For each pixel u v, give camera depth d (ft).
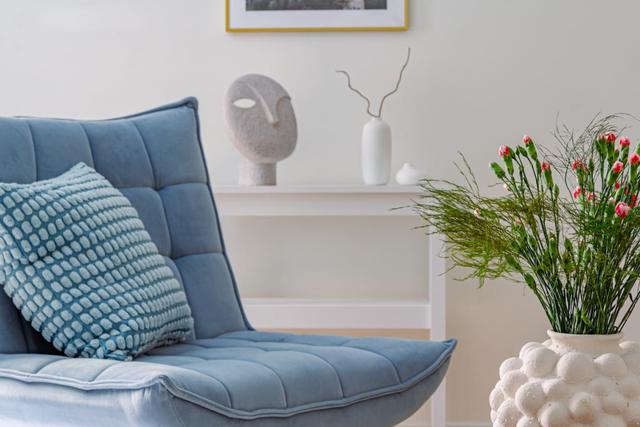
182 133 8.22
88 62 11.33
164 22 11.25
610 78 10.99
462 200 5.44
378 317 9.97
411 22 11.06
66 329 6.27
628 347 5.23
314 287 11.30
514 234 5.24
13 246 6.31
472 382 11.11
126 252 6.76
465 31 11.03
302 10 11.07
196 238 7.99
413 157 11.11
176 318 7.00
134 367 5.30
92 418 5.24
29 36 11.34
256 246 11.34
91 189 6.93
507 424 5.15
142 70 11.30
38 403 5.45
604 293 5.13
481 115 11.07
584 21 11.00
